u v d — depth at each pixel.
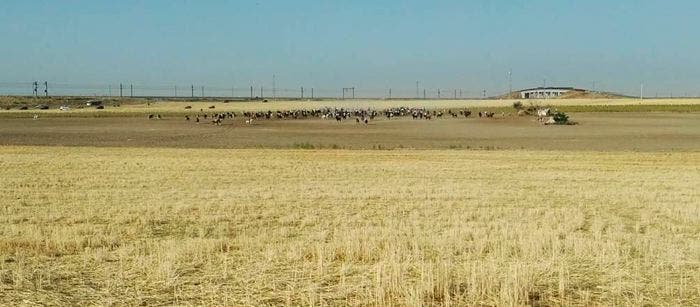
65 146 57.91
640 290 10.38
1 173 32.50
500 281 10.55
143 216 19.03
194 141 67.50
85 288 10.65
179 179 30.50
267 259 12.59
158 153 47.19
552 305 9.69
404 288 10.17
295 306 9.71
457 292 10.10
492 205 21.73
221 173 33.38
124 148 53.22
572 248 13.43
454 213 19.42
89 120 112.25
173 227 17.52
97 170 34.25
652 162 39.44
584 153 46.56
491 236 14.71
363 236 14.81
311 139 70.12
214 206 21.22
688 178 31.00
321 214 19.61
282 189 26.50
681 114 120.50
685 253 13.25
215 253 13.32
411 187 26.98
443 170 35.22
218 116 113.00
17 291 10.41
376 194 24.44
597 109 140.88
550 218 18.48
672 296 10.09
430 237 14.73
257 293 10.35
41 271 11.72
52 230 16.39
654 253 13.09
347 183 29.08
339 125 96.81
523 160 41.03
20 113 139.62
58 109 179.25
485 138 70.31
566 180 30.39
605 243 13.92
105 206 21.22
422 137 72.50
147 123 103.00
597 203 22.55
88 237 15.24
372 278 11.05
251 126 95.06
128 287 10.70
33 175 31.55
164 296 10.17
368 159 42.22
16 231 16.20
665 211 20.25
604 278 11.08
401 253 12.77
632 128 84.81
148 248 14.03
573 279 10.97
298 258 12.59
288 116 121.69
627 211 20.70
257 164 38.31
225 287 10.67
